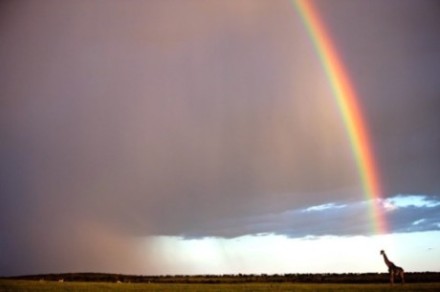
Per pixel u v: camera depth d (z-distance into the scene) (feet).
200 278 178.19
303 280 149.18
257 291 81.56
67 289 84.74
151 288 89.10
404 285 90.79
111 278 181.47
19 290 82.79
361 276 161.48
